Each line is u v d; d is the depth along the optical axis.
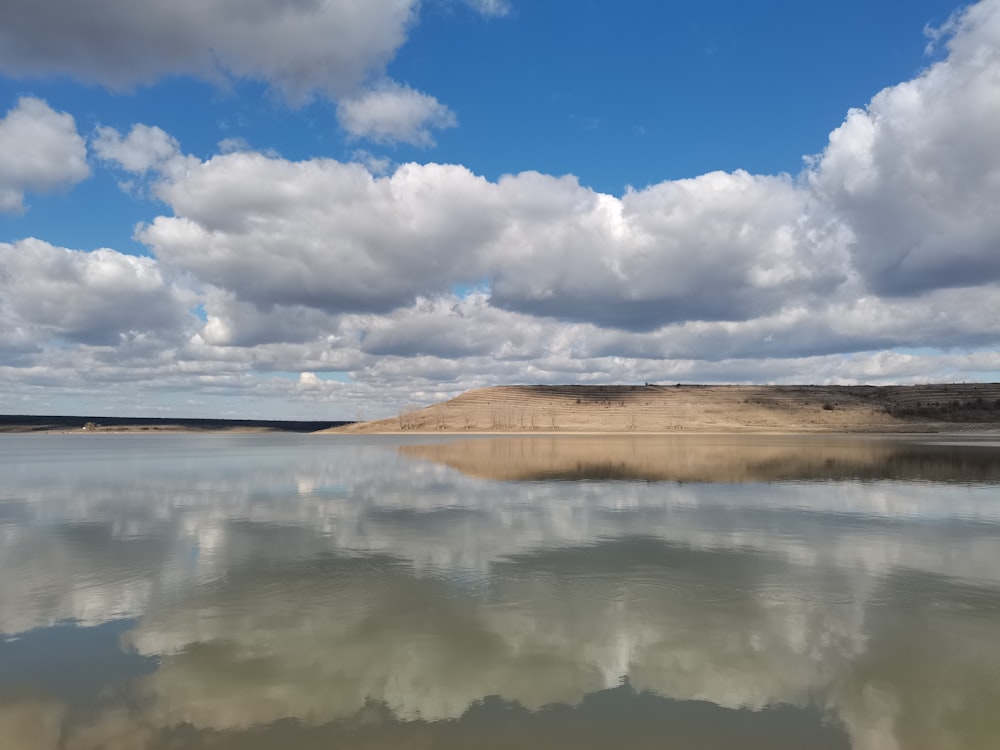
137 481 31.11
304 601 10.65
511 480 30.62
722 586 11.52
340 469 38.41
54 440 132.25
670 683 7.47
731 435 118.12
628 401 188.75
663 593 11.08
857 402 174.88
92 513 20.33
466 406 194.88
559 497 23.95
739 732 6.36
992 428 136.75
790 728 6.43
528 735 6.30
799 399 180.88
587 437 109.25
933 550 14.49
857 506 21.41
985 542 15.34
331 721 6.57
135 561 13.47
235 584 11.70
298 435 171.00
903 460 44.22
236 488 27.66
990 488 26.61
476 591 11.22
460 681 7.52
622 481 29.95
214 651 8.45
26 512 20.66
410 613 10.02
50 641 8.81
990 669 7.83
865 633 9.10
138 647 8.59
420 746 6.08
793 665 8.01
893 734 6.30
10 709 6.80
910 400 170.38
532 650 8.52
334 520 18.73
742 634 9.08
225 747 6.05
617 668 7.91
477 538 15.92
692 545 15.05
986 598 10.73
